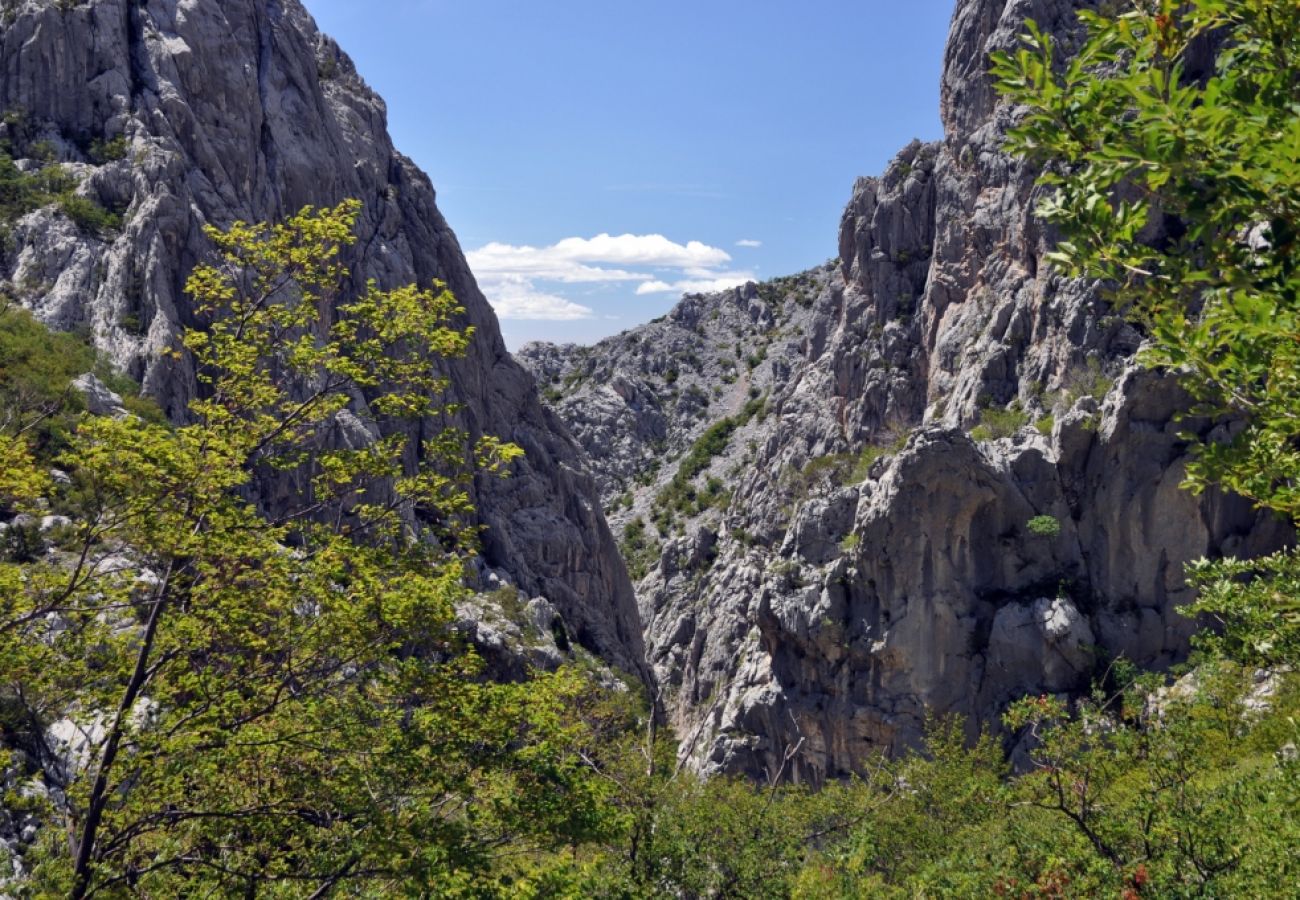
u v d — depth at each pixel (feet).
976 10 359.25
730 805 82.58
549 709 54.54
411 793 50.24
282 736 49.21
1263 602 42.96
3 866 55.16
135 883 50.01
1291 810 45.21
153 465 49.85
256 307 61.16
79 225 217.56
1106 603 217.77
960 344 324.19
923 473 224.33
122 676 53.88
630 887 63.62
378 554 54.95
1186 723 58.18
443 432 62.69
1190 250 26.78
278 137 282.56
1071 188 27.63
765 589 244.63
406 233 333.83
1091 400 229.04
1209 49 239.71
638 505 599.16
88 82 244.42
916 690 221.46
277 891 49.70
